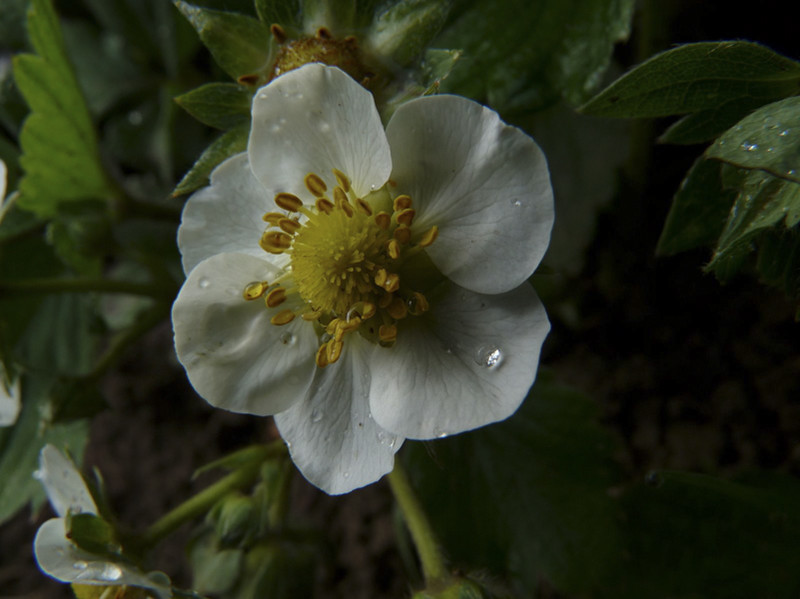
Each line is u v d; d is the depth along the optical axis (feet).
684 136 0.29
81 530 0.31
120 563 0.31
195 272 0.28
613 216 0.45
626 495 0.38
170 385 0.53
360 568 0.46
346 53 0.30
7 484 0.42
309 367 0.28
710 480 0.35
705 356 0.44
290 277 0.28
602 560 0.38
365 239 0.28
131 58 0.54
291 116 0.27
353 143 0.27
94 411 0.39
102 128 0.54
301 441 0.28
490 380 0.26
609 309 0.46
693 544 0.37
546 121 0.45
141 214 0.45
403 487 0.35
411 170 0.27
